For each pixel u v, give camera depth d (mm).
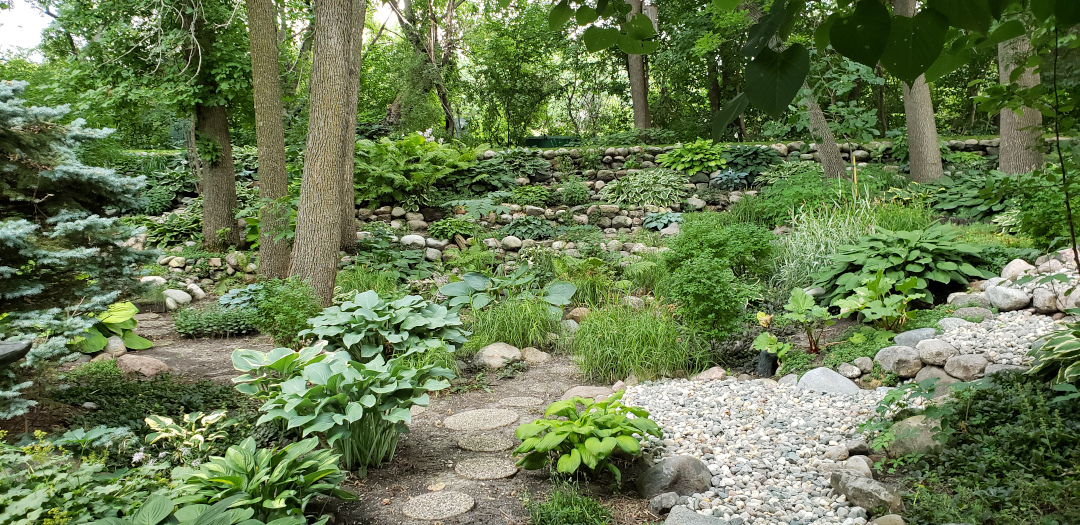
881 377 5176
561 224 12562
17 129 4055
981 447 3576
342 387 3883
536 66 25125
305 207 7848
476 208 12203
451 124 21516
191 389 5273
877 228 8609
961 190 10805
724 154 13891
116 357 6527
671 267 8258
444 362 6133
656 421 4746
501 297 8273
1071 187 2609
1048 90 2086
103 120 10938
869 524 3166
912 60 1021
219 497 2990
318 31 7762
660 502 3459
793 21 1044
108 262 4488
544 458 3865
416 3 21562
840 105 11695
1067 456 3301
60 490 2660
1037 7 1146
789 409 4848
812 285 7684
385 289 9586
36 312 4039
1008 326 5570
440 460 4223
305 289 6836
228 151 11883
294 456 3209
